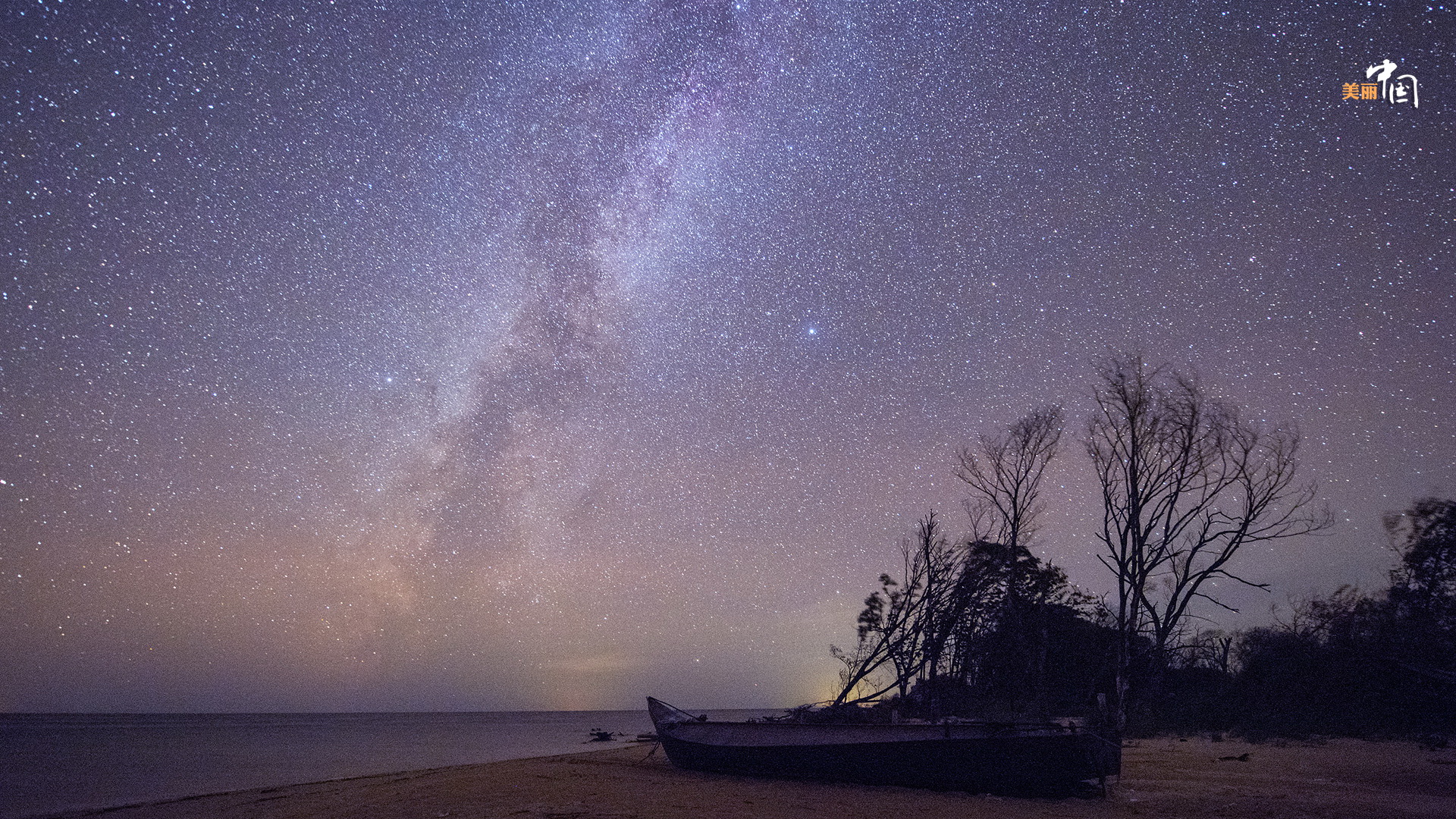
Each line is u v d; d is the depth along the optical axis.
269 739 66.12
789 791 16.16
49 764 38.53
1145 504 34.41
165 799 21.27
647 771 20.84
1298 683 28.67
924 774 16.38
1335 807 12.62
